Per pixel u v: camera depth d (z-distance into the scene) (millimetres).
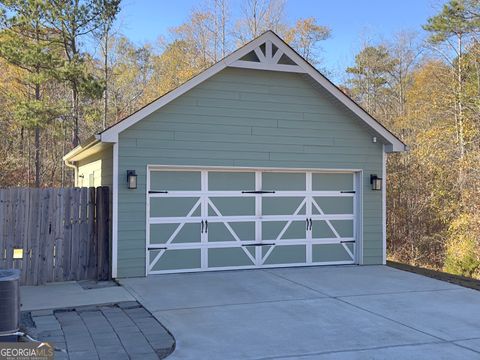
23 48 20438
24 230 9055
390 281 9406
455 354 5312
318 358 5137
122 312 7031
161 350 5340
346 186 11461
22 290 8469
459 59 20422
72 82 21500
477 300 7922
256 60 10375
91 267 9492
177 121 9930
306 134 10961
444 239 18781
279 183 10867
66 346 5426
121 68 30438
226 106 10312
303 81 10953
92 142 9703
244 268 10516
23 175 25609
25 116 20609
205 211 10250
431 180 19312
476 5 20328
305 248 11047
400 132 24406
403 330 6195
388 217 20422
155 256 9844
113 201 9438
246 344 5578
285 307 7289
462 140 18891
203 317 6715
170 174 10008
